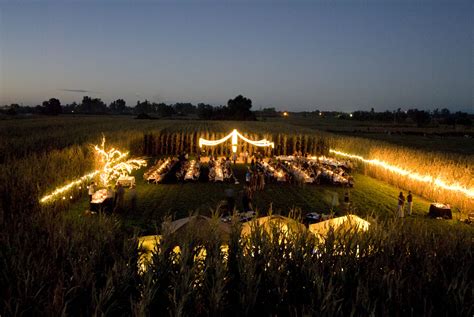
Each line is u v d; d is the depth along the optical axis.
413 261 6.77
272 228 7.50
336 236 7.24
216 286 5.65
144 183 28.42
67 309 5.40
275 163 36.66
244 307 5.59
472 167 24.27
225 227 10.14
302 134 52.31
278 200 24.08
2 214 8.76
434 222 19.55
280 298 5.68
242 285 5.89
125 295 5.89
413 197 25.98
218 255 6.70
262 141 42.47
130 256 6.79
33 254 6.65
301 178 29.11
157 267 6.29
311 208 22.17
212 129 59.12
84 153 27.09
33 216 8.80
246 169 36.53
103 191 20.14
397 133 91.25
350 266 6.36
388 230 7.65
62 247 6.95
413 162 28.19
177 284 5.79
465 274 5.75
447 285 5.77
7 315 5.11
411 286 5.80
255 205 22.62
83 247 6.89
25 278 5.68
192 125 73.62
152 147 48.69
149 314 5.26
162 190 26.03
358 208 22.56
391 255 6.84
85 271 5.88
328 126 121.62
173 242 7.20
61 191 19.78
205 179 30.55
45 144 31.89
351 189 28.33
